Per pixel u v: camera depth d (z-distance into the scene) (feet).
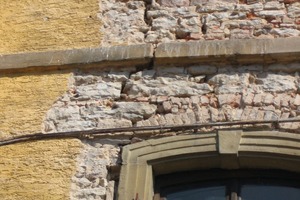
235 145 33.17
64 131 34.94
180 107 35.01
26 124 35.55
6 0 40.63
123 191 32.58
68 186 33.17
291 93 34.91
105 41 38.06
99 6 39.47
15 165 34.14
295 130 33.40
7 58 37.99
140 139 34.17
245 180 33.30
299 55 35.81
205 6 38.40
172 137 33.83
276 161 32.89
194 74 36.17
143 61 36.68
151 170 33.27
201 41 36.83
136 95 35.78
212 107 34.78
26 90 36.83
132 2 39.27
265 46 36.14
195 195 33.27
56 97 36.29
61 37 38.65
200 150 33.27
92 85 36.50
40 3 40.24
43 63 37.45
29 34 39.11
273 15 37.63
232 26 37.52
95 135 34.55
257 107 34.47
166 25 38.04
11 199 33.06
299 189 32.81
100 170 33.45
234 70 36.01
